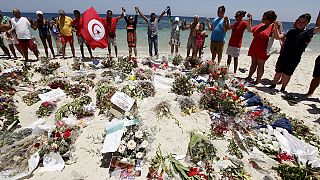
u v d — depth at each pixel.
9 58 9.88
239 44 7.80
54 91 6.23
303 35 6.16
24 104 5.73
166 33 23.27
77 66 8.13
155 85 6.71
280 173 3.69
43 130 4.44
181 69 8.34
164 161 3.80
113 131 4.03
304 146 4.25
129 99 5.00
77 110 5.25
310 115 5.69
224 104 5.33
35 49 9.39
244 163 3.90
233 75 8.04
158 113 5.16
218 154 4.07
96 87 6.63
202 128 4.81
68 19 9.41
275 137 4.57
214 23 8.35
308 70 9.97
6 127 4.64
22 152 3.96
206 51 14.03
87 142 4.33
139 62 9.22
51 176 3.58
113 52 12.48
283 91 7.07
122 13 9.34
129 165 3.71
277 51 6.98
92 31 9.02
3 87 6.19
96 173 3.65
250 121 5.02
